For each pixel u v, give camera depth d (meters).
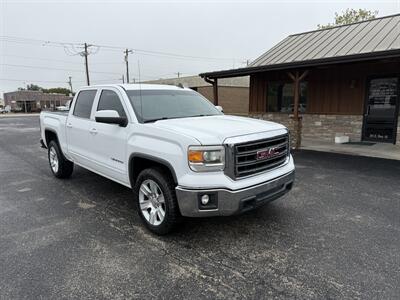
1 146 11.39
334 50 10.81
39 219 4.09
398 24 11.04
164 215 3.44
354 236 3.49
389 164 7.18
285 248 3.24
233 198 3.07
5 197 5.04
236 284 2.64
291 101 12.42
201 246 3.31
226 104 25.67
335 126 11.33
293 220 3.96
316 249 3.21
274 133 3.57
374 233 3.56
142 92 4.37
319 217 4.05
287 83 12.39
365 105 10.47
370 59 7.52
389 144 9.91
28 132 17.23
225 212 3.11
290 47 12.88
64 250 3.24
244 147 3.19
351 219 3.97
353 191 5.14
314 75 11.59
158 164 3.58
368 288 2.56
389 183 5.59
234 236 3.54
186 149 3.09
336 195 4.94
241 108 26.56
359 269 2.83
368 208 4.35
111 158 4.23
